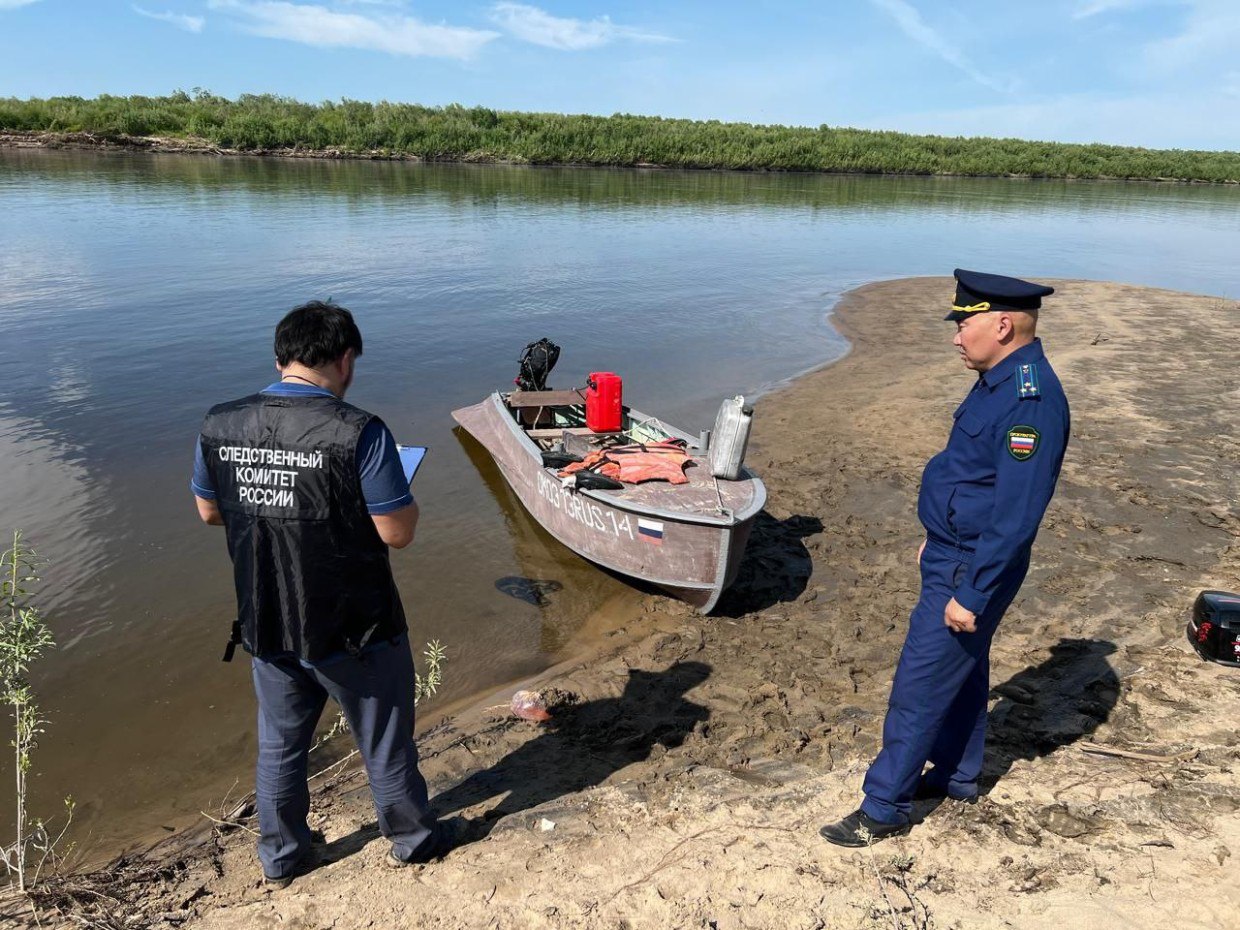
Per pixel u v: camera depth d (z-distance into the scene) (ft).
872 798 10.18
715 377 39.09
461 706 15.66
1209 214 132.67
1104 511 22.59
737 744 13.53
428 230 79.15
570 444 23.58
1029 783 11.39
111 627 17.88
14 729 14.76
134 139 154.71
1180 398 33.55
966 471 9.09
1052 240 95.86
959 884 9.50
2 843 12.25
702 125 212.23
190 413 30.78
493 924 9.41
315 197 98.99
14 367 35.50
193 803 13.09
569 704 15.14
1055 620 17.03
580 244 76.33
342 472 8.11
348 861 10.70
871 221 107.55
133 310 45.50
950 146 219.20
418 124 171.22
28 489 24.34
